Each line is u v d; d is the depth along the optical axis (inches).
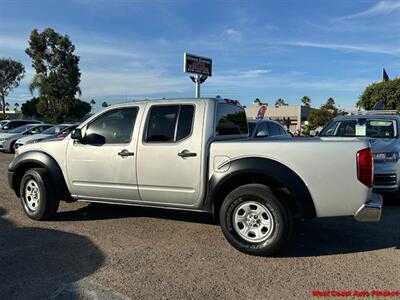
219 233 226.7
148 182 214.1
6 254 190.2
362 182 179.8
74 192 239.5
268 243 186.7
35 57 1574.8
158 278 164.2
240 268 175.8
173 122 211.2
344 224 249.1
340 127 370.9
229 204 193.6
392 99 1713.8
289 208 188.1
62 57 1592.0
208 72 863.1
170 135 210.4
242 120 252.1
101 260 183.5
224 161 196.4
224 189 202.8
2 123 949.2
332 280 163.6
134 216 262.8
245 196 190.4
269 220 188.4
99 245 204.1
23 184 253.1
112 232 226.8
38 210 246.5
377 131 352.2
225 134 222.4
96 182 229.8
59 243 206.7
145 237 218.4
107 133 228.7
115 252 194.2
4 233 223.8
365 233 230.7
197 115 207.0
